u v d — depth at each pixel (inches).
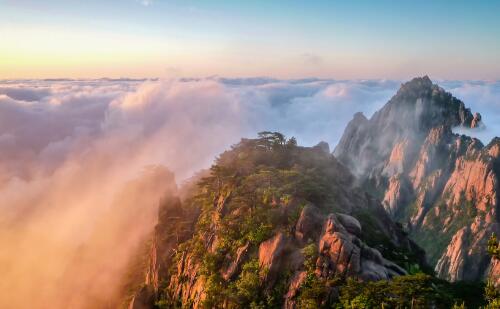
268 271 2871.6
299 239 2989.7
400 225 4463.6
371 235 3393.2
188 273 3661.4
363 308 2251.5
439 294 2412.6
